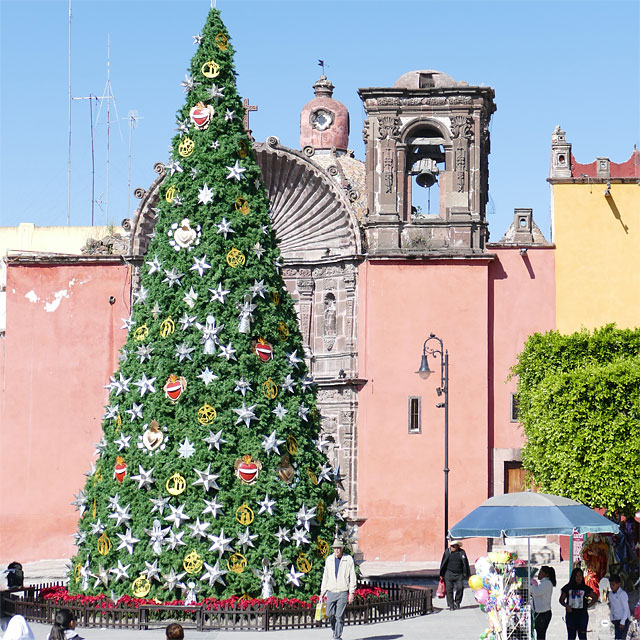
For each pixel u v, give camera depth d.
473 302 48.53
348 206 49.47
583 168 49.50
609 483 39.31
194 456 31.03
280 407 32.12
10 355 50.31
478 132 49.28
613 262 48.94
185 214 32.94
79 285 50.41
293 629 29.80
